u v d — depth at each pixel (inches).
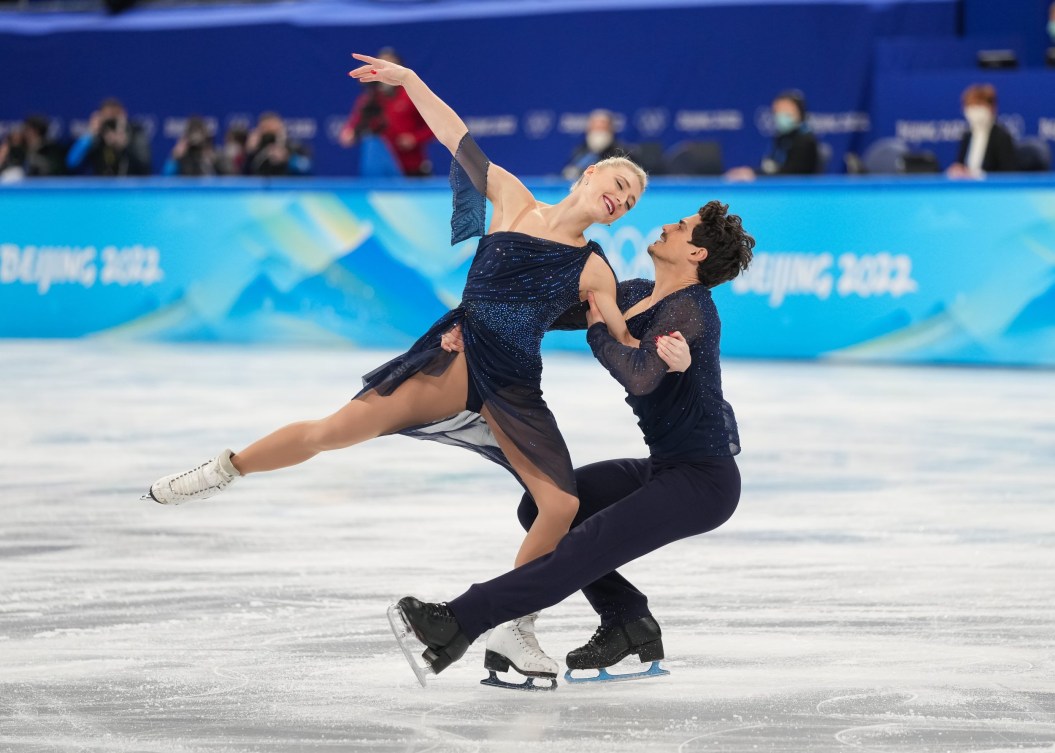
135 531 820.0
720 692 531.5
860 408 1295.5
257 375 1539.1
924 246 1595.7
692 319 543.2
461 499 914.7
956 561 748.0
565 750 464.8
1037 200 1539.1
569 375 1563.7
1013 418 1234.0
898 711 504.4
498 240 568.1
